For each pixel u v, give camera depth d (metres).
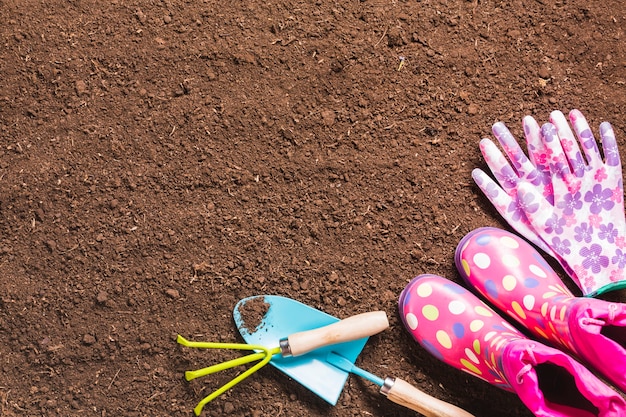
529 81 1.23
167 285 1.16
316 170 1.19
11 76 1.19
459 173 1.20
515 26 1.24
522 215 1.19
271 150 1.19
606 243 1.17
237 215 1.18
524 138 1.21
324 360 1.15
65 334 1.15
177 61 1.20
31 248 1.16
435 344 1.15
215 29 1.21
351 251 1.18
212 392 1.15
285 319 1.16
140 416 1.14
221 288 1.16
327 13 1.23
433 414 1.12
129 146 1.18
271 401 1.15
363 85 1.21
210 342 1.15
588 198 1.18
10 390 1.14
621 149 1.22
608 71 1.23
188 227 1.17
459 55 1.23
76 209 1.16
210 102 1.19
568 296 1.12
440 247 1.19
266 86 1.20
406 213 1.19
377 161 1.20
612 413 1.00
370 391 1.16
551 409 1.04
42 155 1.17
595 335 1.03
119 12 1.21
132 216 1.17
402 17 1.23
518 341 1.05
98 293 1.15
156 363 1.15
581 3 1.24
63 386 1.14
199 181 1.18
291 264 1.17
